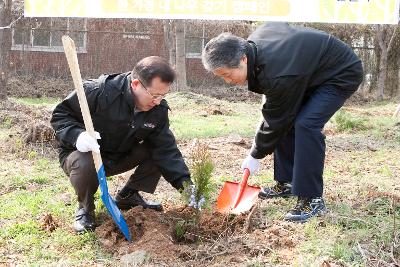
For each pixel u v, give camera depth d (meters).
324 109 4.20
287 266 3.56
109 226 4.17
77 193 4.14
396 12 10.68
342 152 7.59
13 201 5.04
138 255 3.74
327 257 3.65
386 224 4.08
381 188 5.24
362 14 10.73
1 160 6.85
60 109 4.07
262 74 3.93
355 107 17.81
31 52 19.42
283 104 4.07
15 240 4.07
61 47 19.77
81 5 11.02
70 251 3.91
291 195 4.99
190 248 3.88
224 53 3.79
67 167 4.13
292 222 4.26
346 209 4.44
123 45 20.03
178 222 4.09
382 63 19.86
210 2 10.86
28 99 16.19
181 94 14.95
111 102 3.98
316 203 4.31
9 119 9.37
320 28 21.14
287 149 4.89
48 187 5.64
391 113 14.32
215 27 20.92
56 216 4.59
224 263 3.67
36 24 19.36
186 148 7.85
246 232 4.12
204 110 13.40
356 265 3.51
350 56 4.27
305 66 4.00
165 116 4.22
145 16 11.02
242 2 10.87
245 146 8.00
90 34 19.86
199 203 4.18
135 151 4.34
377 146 8.09
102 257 3.81
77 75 3.76
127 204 4.69
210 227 4.21
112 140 4.17
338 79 4.22
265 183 5.69
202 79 21.17
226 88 20.62
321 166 4.26
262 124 4.36
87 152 4.01
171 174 4.30
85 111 3.80
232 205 4.56
